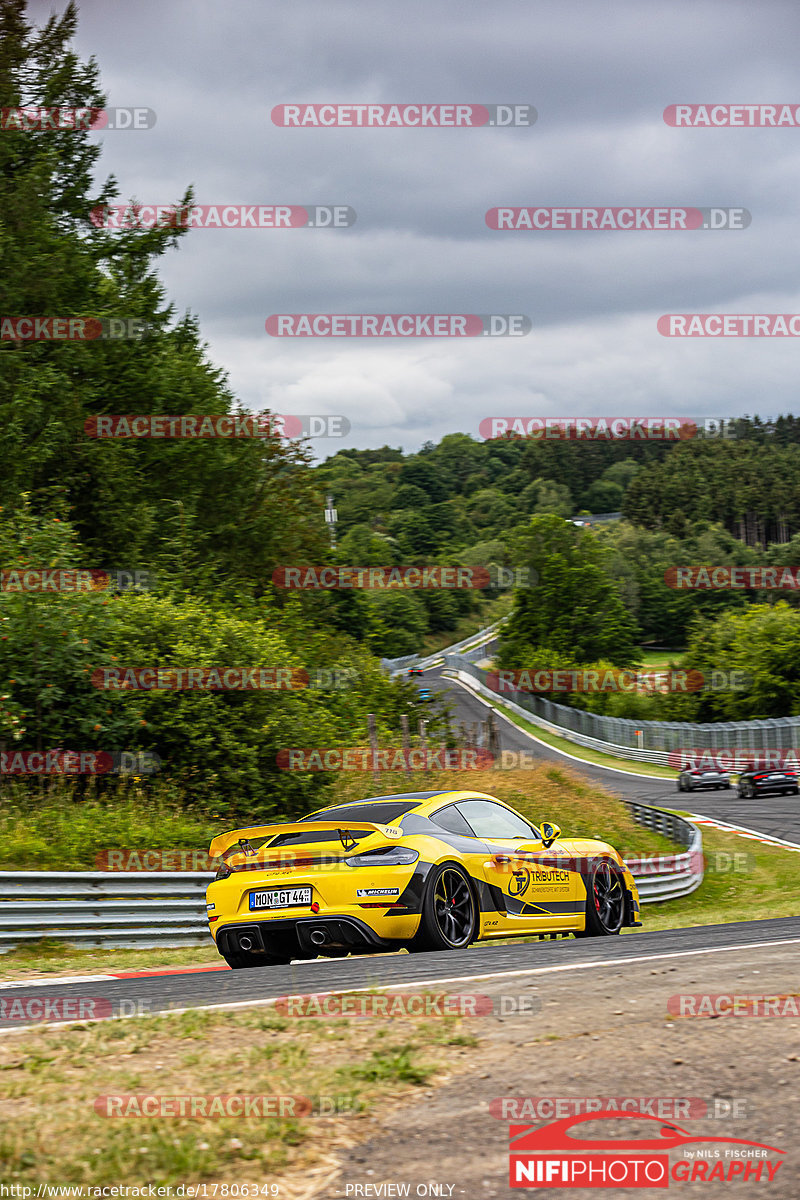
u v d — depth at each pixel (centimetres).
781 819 4756
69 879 1623
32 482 3744
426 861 1088
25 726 2312
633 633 14538
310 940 1077
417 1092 516
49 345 3988
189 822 2219
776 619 9806
